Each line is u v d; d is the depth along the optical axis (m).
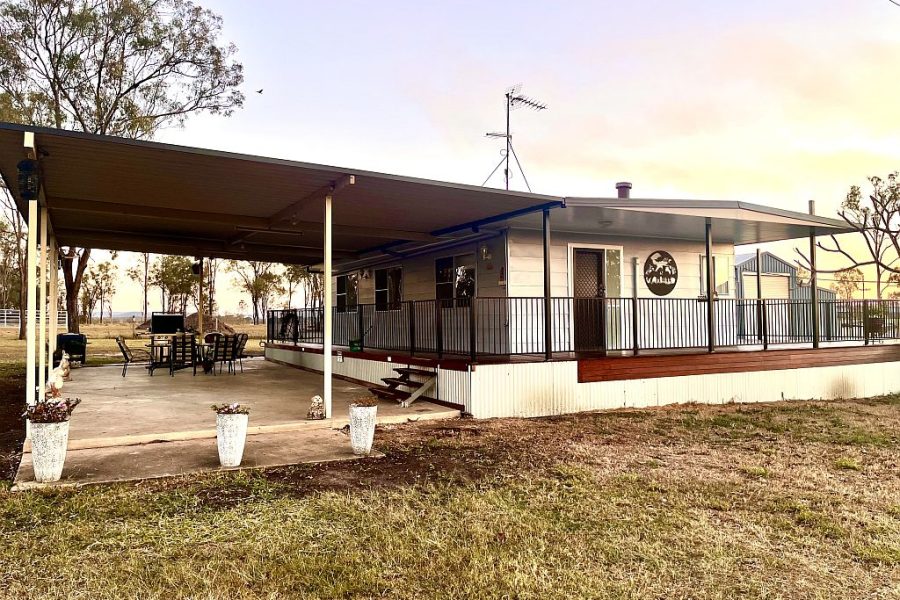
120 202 8.35
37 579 3.04
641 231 11.16
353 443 5.93
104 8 18.14
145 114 19.55
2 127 5.04
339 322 15.53
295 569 3.23
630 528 3.99
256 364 16.53
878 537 3.89
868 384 11.99
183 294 43.50
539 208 8.41
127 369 14.27
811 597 3.04
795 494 4.84
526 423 7.76
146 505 4.22
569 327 10.39
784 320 13.64
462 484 4.96
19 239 27.67
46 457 4.70
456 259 11.60
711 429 7.62
